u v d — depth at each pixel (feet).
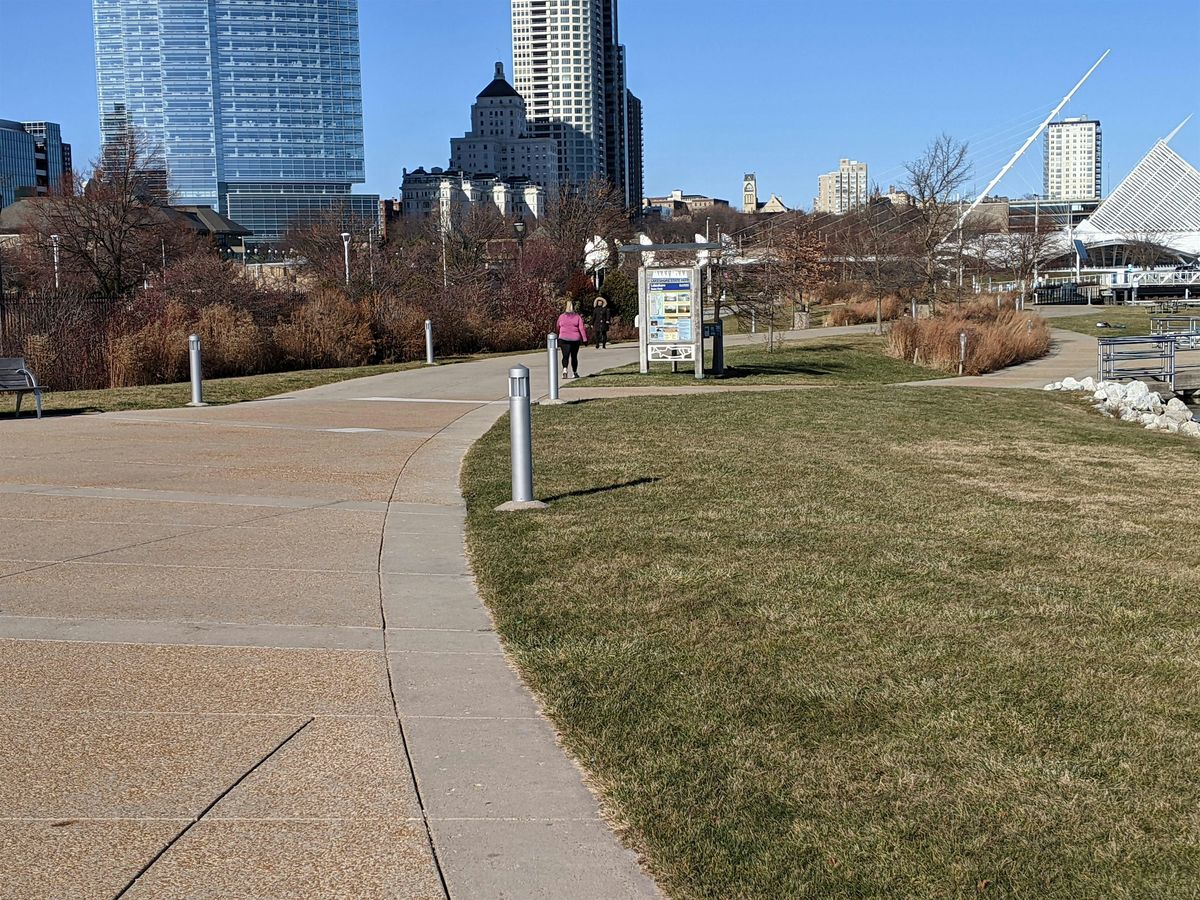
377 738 15.93
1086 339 153.99
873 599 22.80
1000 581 24.35
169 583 24.21
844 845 12.82
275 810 13.71
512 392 32.58
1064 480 39.19
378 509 32.86
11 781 14.44
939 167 213.66
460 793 14.23
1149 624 21.25
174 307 93.25
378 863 12.48
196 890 11.90
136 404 64.39
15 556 26.43
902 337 116.67
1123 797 14.08
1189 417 73.05
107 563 25.86
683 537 28.45
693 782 14.39
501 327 136.26
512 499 33.22
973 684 17.93
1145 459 45.88
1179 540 28.91
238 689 17.83
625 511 31.83
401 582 24.61
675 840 12.90
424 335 117.19
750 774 14.65
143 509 32.30
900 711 16.81
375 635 20.75
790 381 83.87
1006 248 260.01
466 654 19.71
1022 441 50.72
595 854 12.74
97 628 20.89
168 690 17.75
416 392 73.72
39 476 37.86
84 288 148.66
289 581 24.57
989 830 13.20
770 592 23.27
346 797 14.08
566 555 26.53
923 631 20.67
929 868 12.37
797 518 31.01
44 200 189.26
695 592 23.25
